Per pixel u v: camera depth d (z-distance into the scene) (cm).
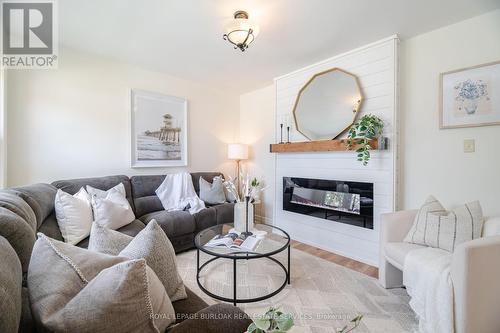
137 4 187
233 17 204
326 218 286
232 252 179
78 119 271
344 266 242
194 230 277
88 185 248
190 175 336
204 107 389
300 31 225
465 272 128
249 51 268
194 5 188
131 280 63
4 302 51
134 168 315
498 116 192
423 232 180
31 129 243
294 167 323
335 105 275
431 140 224
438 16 202
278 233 223
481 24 199
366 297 187
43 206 162
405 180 238
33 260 76
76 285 72
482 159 199
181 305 107
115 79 296
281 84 339
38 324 63
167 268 108
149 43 250
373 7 190
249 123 425
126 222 222
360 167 259
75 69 268
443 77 216
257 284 206
